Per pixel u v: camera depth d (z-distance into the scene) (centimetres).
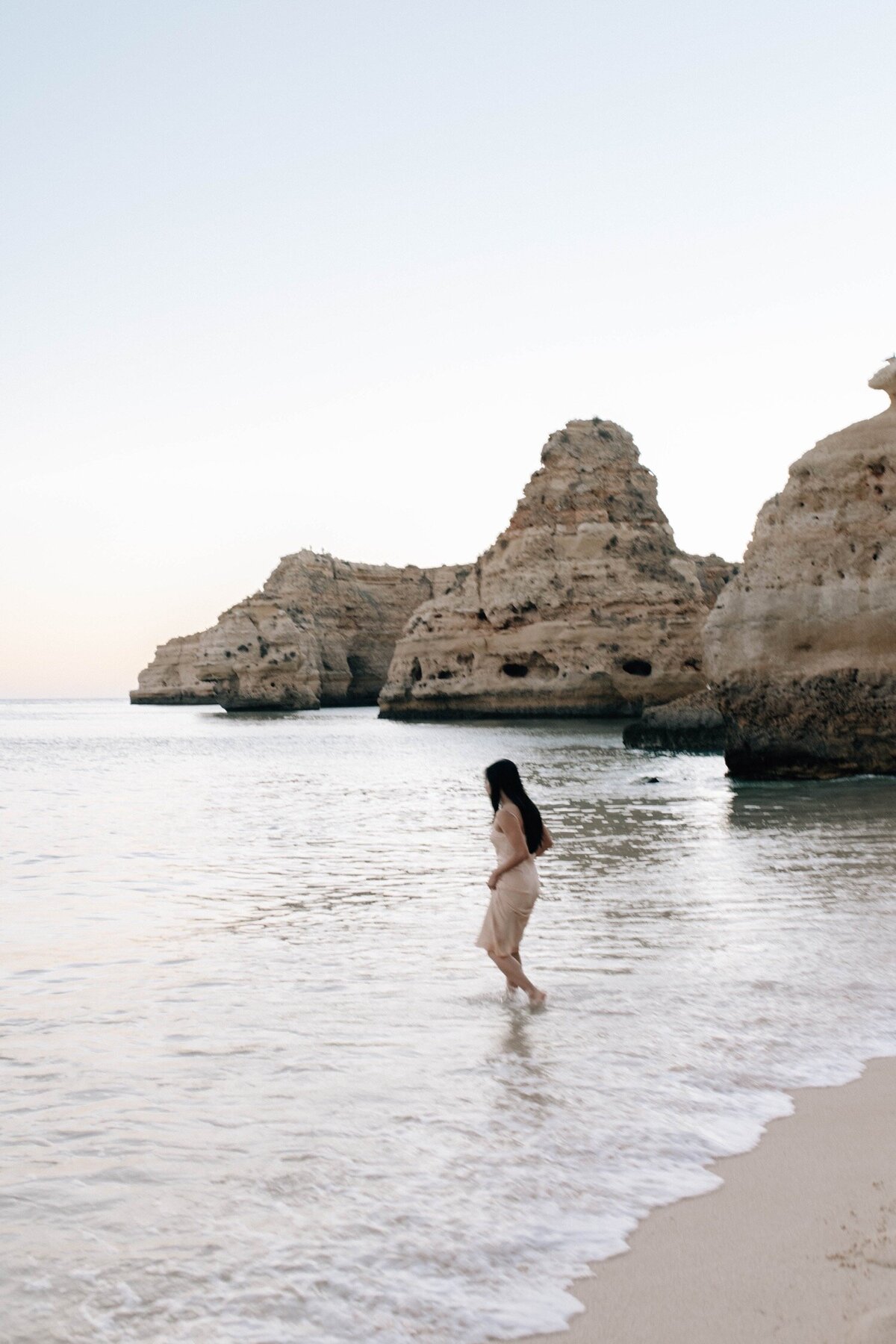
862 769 2016
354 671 12325
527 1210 393
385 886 1113
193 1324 326
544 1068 543
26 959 796
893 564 1969
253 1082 528
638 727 3703
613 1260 357
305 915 962
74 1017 641
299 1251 367
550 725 5972
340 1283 347
